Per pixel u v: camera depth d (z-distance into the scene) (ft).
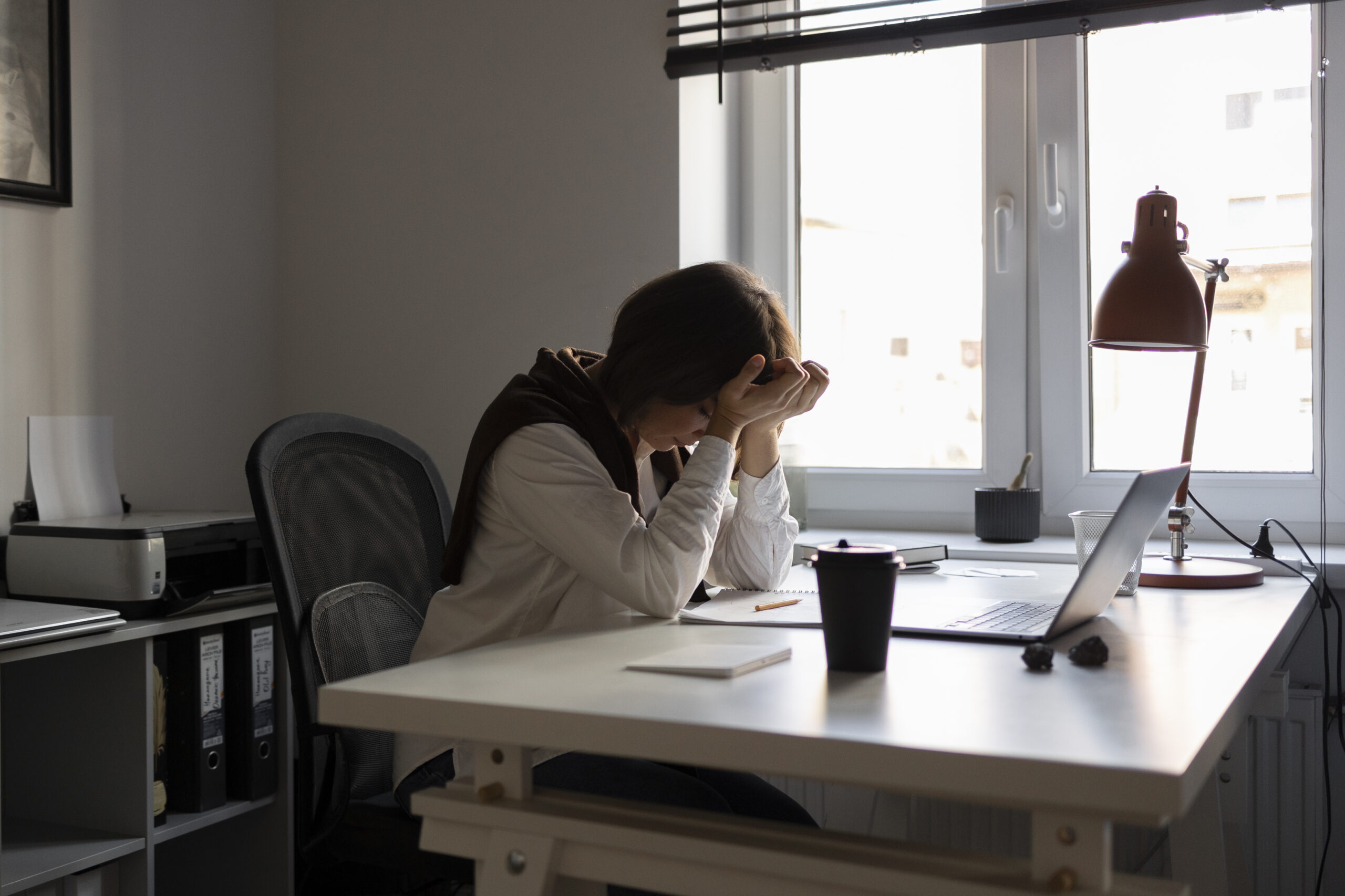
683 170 6.79
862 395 7.52
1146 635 3.46
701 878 2.46
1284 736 5.58
